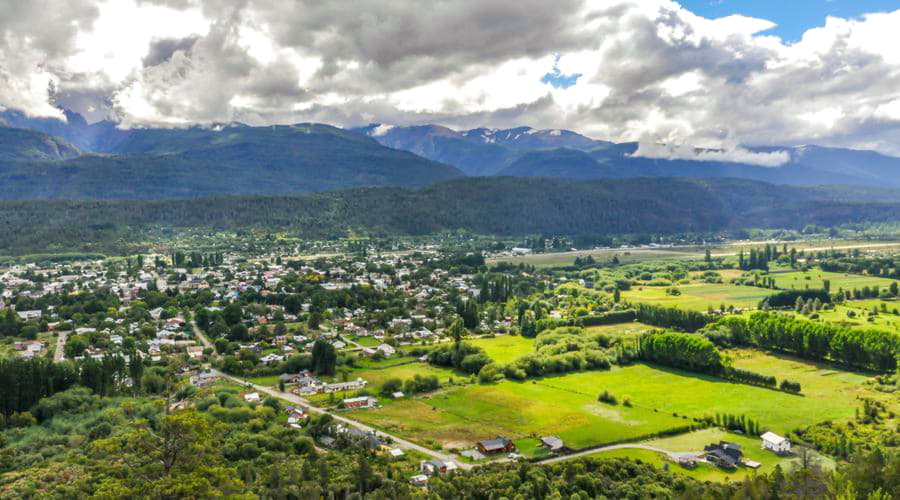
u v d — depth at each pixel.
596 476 176.25
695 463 194.62
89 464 174.25
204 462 112.81
